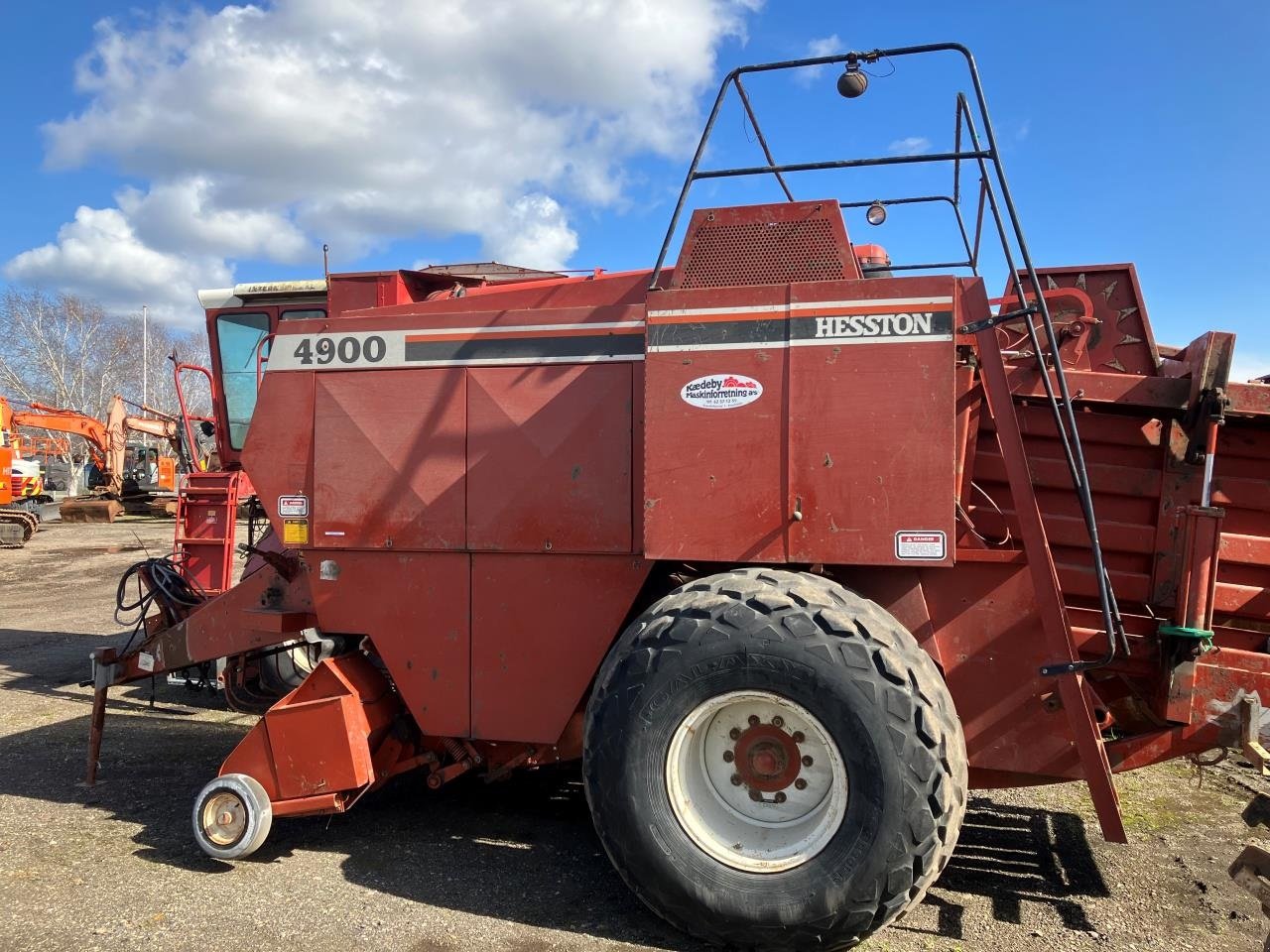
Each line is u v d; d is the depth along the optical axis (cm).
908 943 317
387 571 398
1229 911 345
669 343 338
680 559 335
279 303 789
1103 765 309
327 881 364
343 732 372
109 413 2361
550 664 378
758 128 397
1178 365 367
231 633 459
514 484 381
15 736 580
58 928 322
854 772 293
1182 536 330
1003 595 337
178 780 492
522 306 419
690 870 306
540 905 344
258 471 416
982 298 330
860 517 320
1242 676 323
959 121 380
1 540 1819
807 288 328
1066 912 343
